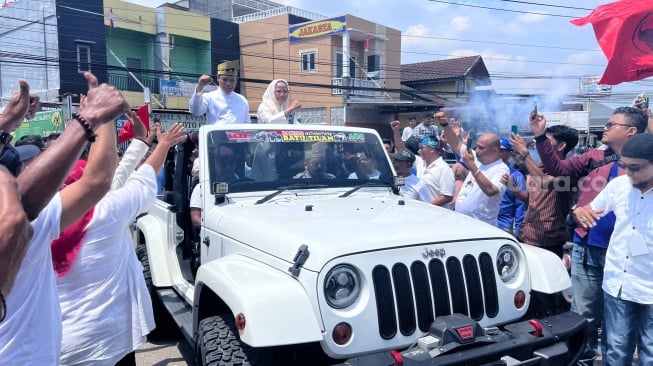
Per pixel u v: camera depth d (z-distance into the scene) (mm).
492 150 4680
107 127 1994
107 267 2730
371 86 27781
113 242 2748
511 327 2902
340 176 4340
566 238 4430
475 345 2646
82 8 24125
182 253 4391
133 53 27078
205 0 34812
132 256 3010
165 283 4301
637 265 3117
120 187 3027
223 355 2725
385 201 3986
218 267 2996
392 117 27641
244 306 2514
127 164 3078
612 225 3506
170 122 13469
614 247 3256
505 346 2682
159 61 27516
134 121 3148
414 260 2814
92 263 2664
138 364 4289
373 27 27844
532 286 3234
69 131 1564
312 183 4148
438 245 2904
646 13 3867
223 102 5660
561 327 2928
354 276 2684
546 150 4047
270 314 2490
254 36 29625
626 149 3039
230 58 29953
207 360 2736
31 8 23984
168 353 4523
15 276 1404
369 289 2670
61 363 2609
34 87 24484
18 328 1664
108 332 2729
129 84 26297
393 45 29328
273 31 28781
